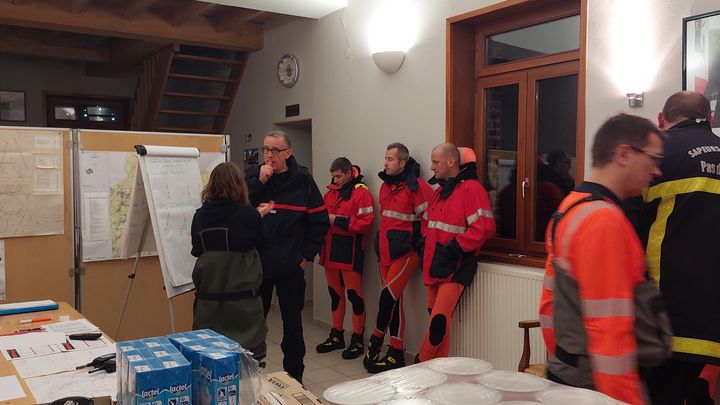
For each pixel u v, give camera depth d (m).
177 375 1.26
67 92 7.52
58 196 3.58
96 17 5.14
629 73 2.78
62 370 1.83
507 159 3.72
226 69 6.69
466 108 3.91
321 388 3.73
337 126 5.03
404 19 4.22
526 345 2.72
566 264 1.39
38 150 3.51
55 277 3.60
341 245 4.47
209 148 4.05
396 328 4.14
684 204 1.93
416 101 4.14
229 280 2.62
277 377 1.72
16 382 1.72
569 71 3.30
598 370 1.30
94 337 2.19
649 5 2.70
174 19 5.45
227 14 5.64
